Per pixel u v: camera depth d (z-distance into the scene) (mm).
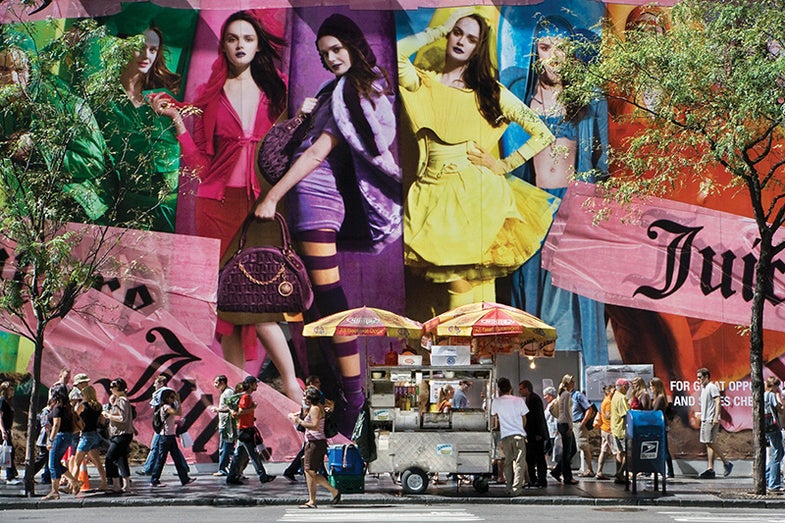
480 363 17547
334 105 21094
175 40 21219
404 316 20703
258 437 18531
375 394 16391
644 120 20906
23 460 20391
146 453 20562
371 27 21281
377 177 20969
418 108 21125
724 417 20922
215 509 15102
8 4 20125
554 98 21172
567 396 18188
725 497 16156
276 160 21000
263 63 21203
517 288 20859
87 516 14219
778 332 21141
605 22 21297
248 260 20844
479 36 21281
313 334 16922
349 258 20812
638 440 16438
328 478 17172
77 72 19750
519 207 21016
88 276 17453
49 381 20562
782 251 21359
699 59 16266
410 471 16266
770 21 16172
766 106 15703
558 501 15797
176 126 21031
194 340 20719
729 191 21328
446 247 20859
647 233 21141
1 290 19000
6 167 16969
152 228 20859
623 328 20953
